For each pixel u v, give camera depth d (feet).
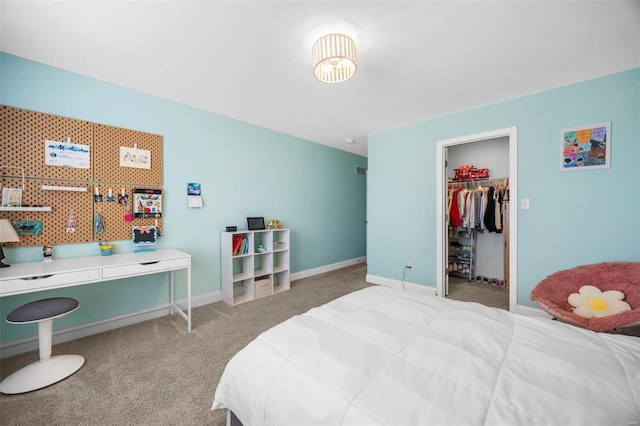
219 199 10.51
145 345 6.97
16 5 4.78
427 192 11.08
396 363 3.17
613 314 6.09
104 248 7.41
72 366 5.85
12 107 6.41
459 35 5.67
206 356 6.46
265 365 3.34
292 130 12.50
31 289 5.50
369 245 13.17
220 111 10.12
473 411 2.40
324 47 5.43
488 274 13.65
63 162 7.09
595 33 5.59
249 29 5.49
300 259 13.93
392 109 9.84
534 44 5.99
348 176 16.90
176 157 9.26
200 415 4.62
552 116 8.21
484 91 8.38
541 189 8.43
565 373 2.91
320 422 2.56
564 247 8.11
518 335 3.84
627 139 7.16
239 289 11.19
